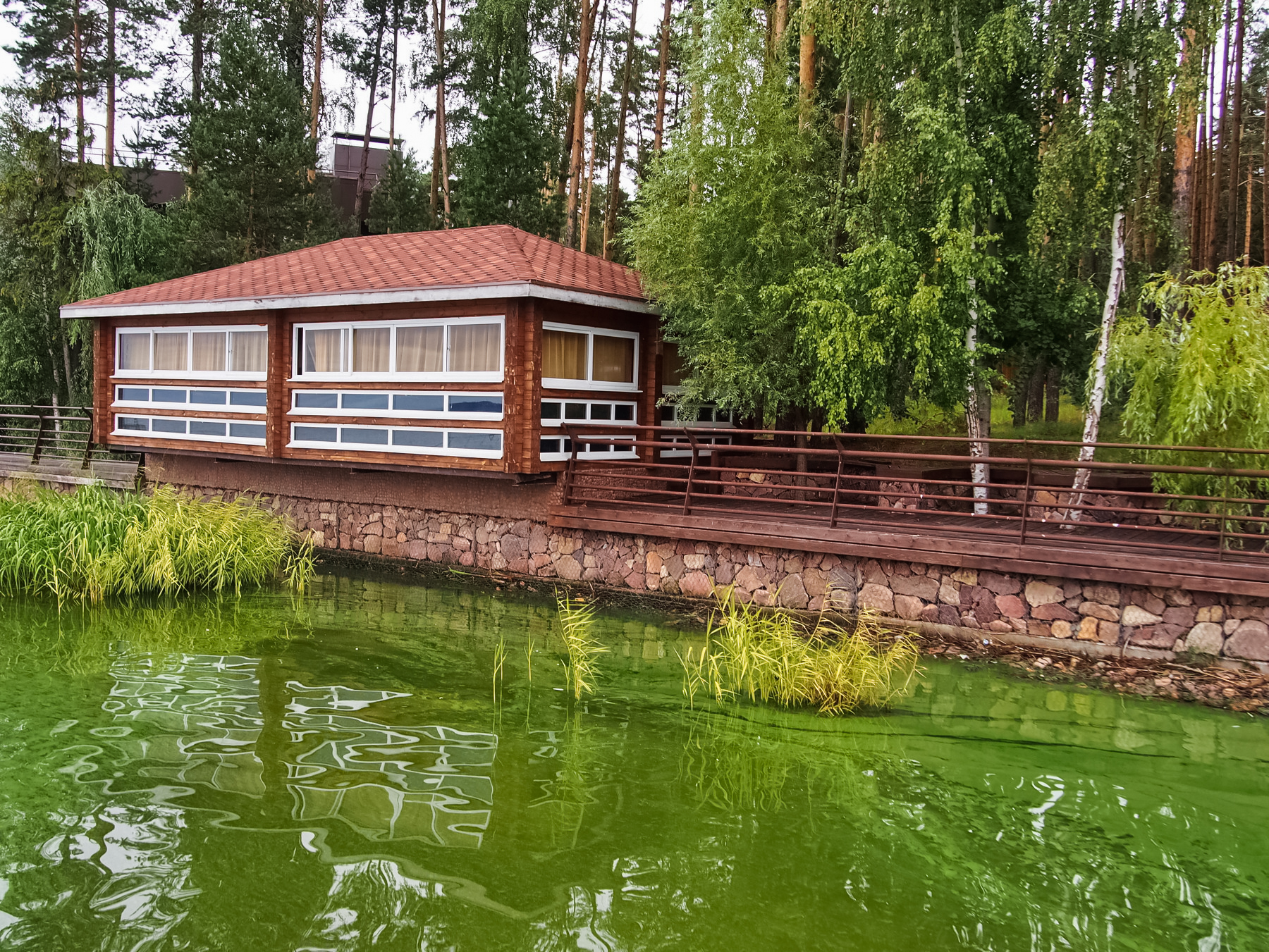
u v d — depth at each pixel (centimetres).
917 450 1916
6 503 1222
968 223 1082
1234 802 543
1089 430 1159
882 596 919
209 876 434
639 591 1071
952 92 1130
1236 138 2045
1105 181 1046
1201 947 393
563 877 442
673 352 1369
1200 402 915
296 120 2528
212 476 1490
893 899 430
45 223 2234
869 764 597
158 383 1455
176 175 3152
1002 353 1306
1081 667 797
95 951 370
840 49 1233
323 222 2602
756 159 1176
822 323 1101
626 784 557
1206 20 1051
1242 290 959
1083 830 505
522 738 630
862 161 1284
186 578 1115
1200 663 780
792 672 725
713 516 1059
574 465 1126
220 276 1469
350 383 1231
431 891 425
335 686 739
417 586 1136
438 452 1156
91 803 510
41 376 2297
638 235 1259
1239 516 783
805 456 1428
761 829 500
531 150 2473
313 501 1380
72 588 1086
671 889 434
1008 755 614
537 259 1216
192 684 738
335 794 528
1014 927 408
